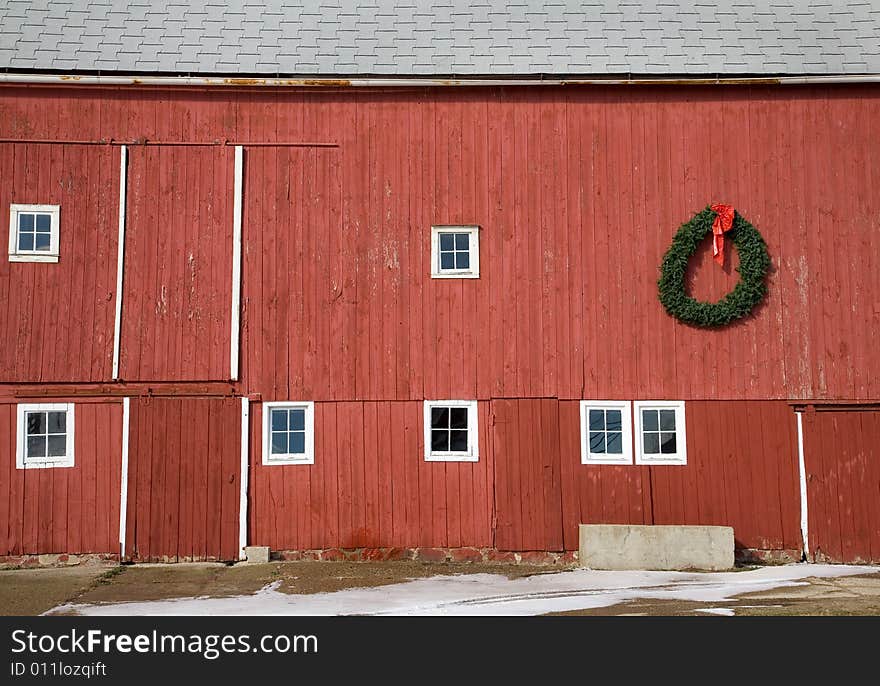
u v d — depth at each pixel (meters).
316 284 15.59
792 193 15.82
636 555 14.63
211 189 15.69
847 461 15.41
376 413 15.41
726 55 16.17
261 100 15.88
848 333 15.62
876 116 15.95
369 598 12.41
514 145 15.88
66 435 15.14
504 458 15.35
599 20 16.91
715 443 15.42
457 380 15.48
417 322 15.57
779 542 15.25
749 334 15.62
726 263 15.70
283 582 13.48
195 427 15.27
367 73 15.74
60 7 16.73
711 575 14.14
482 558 15.15
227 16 16.86
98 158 15.61
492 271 15.67
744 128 15.93
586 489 15.30
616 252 15.72
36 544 14.88
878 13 17.02
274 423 15.42
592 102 15.97
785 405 15.51
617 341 15.58
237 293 15.51
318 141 15.83
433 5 17.22
